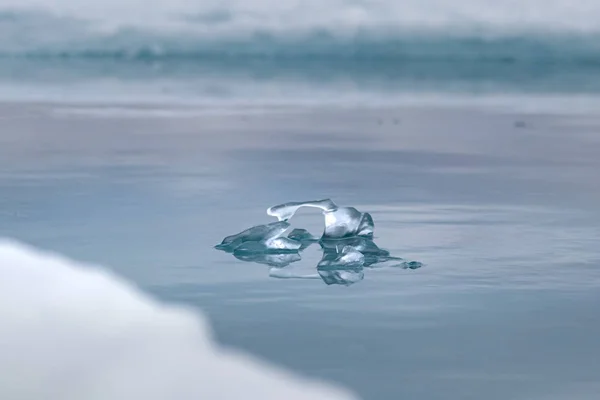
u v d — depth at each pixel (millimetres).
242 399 3635
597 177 13977
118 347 3906
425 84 31906
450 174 14203
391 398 4641
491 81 33094
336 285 7281
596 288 7250
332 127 20547
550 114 23547
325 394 3824
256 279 7480
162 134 19047
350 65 39438
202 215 10531
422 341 5676
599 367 5176
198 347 4012
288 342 5609
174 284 7250
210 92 28500
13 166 14500
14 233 9344
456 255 8594
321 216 10789
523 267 8047
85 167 14453
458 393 4734
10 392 3564
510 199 12016
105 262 8016
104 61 40312
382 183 13234
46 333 3951
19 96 26375
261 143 17859
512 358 5340
